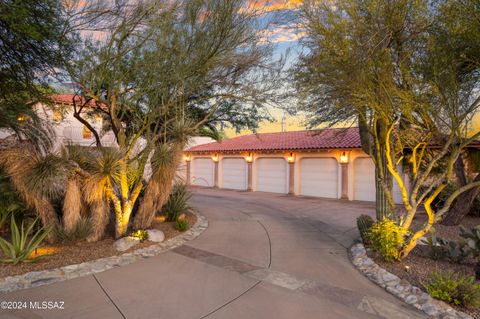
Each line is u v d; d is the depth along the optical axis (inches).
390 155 274.5
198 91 355.6
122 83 304.0
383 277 211.0
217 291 191.8
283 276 218.2
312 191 723.4
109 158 272.1
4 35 247.4
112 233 319.9
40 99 319.3
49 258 239.9
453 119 215.9
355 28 232.5
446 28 225.3
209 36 279.1
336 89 255.4
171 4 277.0
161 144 323.6
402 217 254.2
